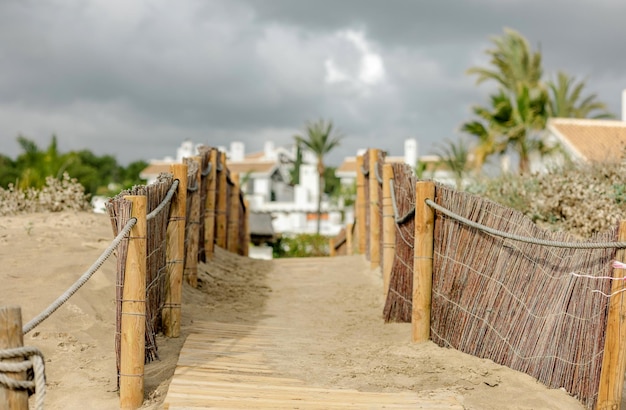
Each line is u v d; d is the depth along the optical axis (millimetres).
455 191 6953
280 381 5930
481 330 6609
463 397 5609
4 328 3715
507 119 27109
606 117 39219
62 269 7738
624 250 5328
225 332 7727
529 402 5516
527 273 6285
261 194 46969
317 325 8492
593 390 5457
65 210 13039
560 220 11633
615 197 10758
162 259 7129
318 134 45531
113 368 5953
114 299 7406
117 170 66500
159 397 5547
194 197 9883
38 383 3734
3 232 9672
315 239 37188
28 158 21797
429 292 7129
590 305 5594
